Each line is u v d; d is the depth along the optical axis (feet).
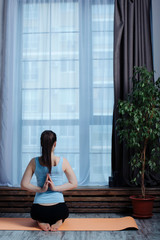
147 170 12.92
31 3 14.16
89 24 13.99
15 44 14.06
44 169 9.89
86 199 12.56
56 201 9.70
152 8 13.97
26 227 10.02
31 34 14.07
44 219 9.62
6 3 14.07
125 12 13.60
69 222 10.68
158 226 10.32
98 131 13.61
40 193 9.78
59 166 10.05
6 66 13.83
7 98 13.75
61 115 13.79
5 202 12.71
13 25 14.05
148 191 12.57
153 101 11.62
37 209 9.64
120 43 13.55
